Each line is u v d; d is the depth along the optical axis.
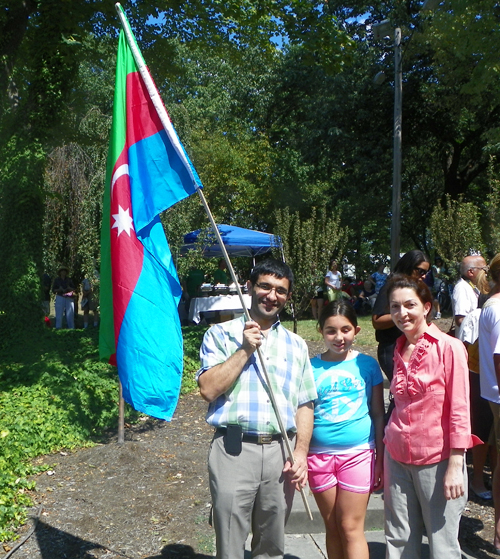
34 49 12.11
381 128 23.70
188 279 17.44
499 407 4.15
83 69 21.28
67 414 7.28
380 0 21.75
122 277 3.76
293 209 28.39
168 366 3.78
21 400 7.75
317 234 12.09
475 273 6.00
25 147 12.07
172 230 10.73
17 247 12.11
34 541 4.58
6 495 5.16
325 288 17.56
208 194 27.17
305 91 24.27
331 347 3.62
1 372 9.26
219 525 3.13
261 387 3.19
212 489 3.17
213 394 3.12
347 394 3.55
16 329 11.88
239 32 14.05
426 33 15.65
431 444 3.33
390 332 4.67
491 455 5.16
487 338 4.17
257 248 20.62
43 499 5.33
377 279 22.45
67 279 17.11
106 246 3.96
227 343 3.27
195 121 28.31
